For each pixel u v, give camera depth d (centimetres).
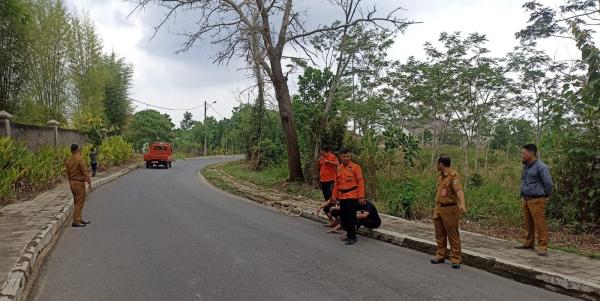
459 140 4550
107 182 2150
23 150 1499
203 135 6431
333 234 915
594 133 914
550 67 2441
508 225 973
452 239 667
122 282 575
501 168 2528
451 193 668
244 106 2772
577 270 588
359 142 1678
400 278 603
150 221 1030
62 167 1886
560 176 953
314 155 1712
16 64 2198
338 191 845
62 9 2730
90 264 662
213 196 1595
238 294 530
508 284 587
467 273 636
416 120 3916
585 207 898
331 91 1773
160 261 676
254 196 1532
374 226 886
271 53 1680
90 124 3009
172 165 3931
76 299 515
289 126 1775
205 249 756
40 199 1343
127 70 4150
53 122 2139
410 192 1105
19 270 570
